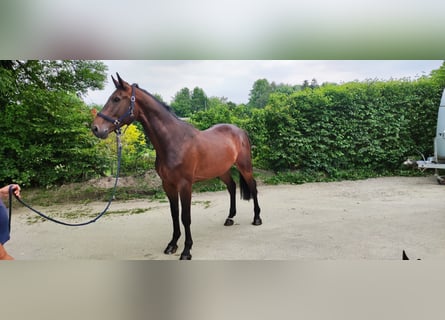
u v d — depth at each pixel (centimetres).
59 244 359
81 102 719
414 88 802
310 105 770
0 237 192
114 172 709
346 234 359
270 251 313
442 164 662
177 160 293
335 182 727
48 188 655
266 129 757
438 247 311
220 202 558
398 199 534
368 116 795
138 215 488
